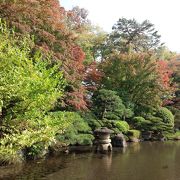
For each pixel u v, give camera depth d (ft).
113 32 139.95
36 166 46.65
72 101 64.13
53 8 57.82
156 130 97.96
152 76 102.73
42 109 31.83
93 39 126.21
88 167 48.55
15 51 30.73
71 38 62.75
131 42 141.38
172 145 81.46
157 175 44.68
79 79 66.69
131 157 59.62
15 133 29.91
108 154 62.44
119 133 77.71
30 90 28.37
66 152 61.62
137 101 103.35
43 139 30.96
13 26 45.21
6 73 28.12
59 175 42.39
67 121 34.91
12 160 45.21
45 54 53.26
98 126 75.51
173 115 111.45
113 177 42.73
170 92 108.99
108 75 104.73
